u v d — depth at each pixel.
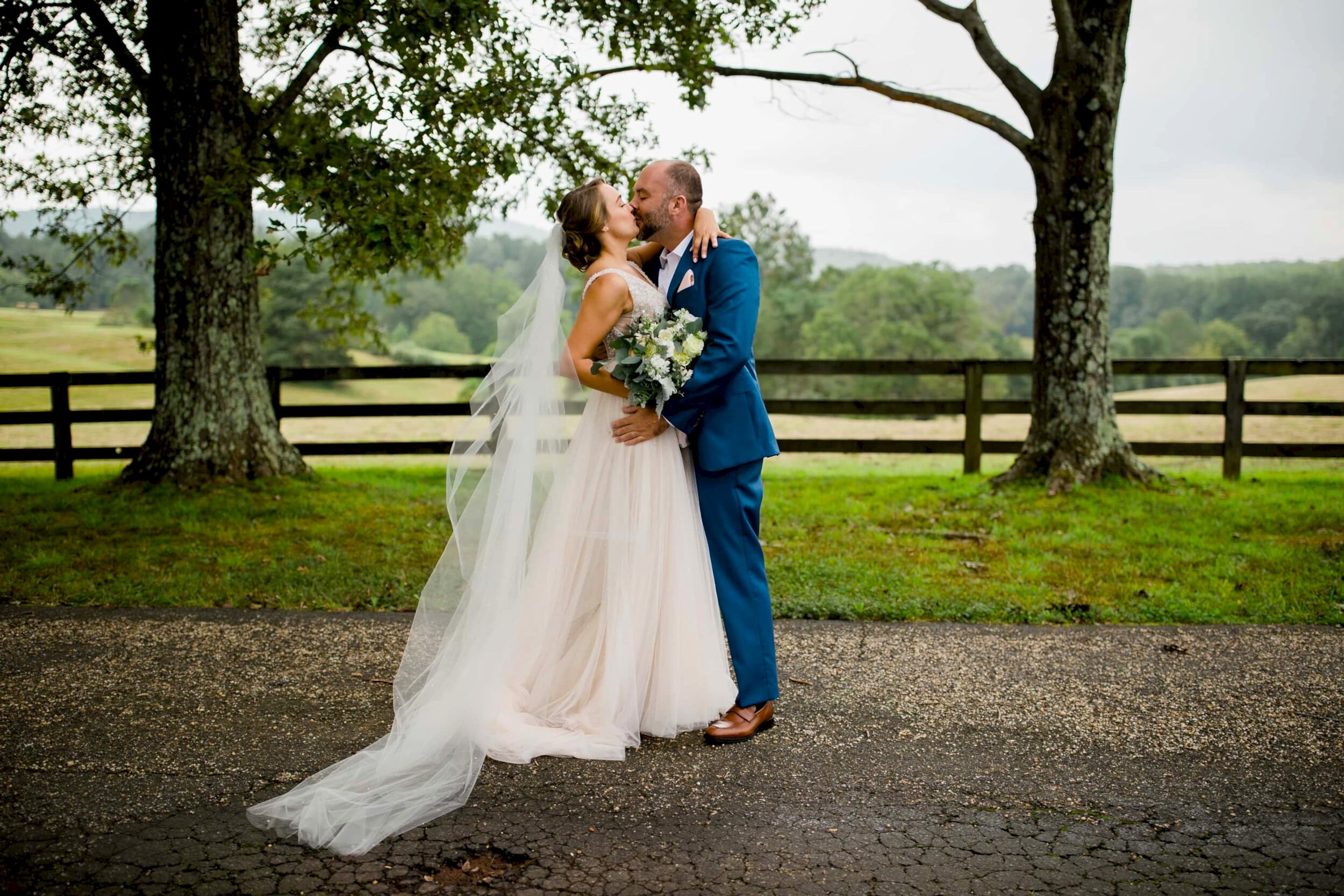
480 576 3.11
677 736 3.23
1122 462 7.51
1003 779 2.85
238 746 3.08
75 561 5.60
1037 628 4.43
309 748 3.07
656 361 3.03
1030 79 7.51
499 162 6.94
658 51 8.01
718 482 3.26
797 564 5.57
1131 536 6.11
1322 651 4.02
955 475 9.06
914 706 3.46
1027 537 6.21
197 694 3.54
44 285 9.67
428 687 3.08
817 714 3.39
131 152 9.20
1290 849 2.43
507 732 3.06
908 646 4.16
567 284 3.41
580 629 3.29
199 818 2.60
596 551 3.27
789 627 4.47
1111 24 7.11
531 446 3.20
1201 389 26.31
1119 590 4.97
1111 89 7.20
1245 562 5.45
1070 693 3.57
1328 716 3.32
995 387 56.69
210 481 7.59
